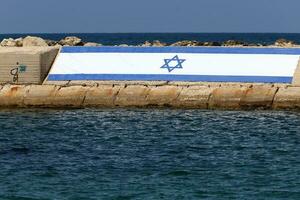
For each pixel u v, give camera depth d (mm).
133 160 82875
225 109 122250
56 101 126500
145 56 132875
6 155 86188
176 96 123812
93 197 66875
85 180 73188
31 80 130750
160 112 120438
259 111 120250
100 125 109125
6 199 66438
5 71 131375
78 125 109375
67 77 131000
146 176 74688
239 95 122312
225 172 76375
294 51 131000
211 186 70562
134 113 119625
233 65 129500
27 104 127125
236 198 66438
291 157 84062
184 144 93000
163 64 131000
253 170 77250
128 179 73438
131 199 66188
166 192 68438
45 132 103812
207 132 102188
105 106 125562
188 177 74250
